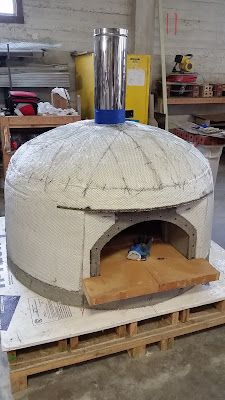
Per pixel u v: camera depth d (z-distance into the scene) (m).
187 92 4.77
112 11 4.32
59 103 3.57
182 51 4.92
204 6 4.78
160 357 1.57
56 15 4.10
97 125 1.69
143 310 1.54
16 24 3.98
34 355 1.41
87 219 1.39
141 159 1.49
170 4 4.60
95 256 1.46
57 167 1.47
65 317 1.48
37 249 1.54
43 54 4.09
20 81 3.70
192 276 1.51
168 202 1.44
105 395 1.38
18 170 1.60
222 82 5.33
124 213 1.43
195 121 5.32
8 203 1.66
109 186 1.39
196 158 1.67
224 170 4.65
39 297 1.61
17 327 1.42
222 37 5.05
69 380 1.44
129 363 1.53
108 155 1.47
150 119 4.43
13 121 3.21
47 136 1.71
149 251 1.74
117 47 1.54
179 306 1.57
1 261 1.94
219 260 2.01
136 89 4.07
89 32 4.30
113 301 1.51
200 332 1.73
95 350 1.45
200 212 1.61
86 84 4.00
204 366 1.53
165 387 1.42
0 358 1.55
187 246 1.66
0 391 1.39
